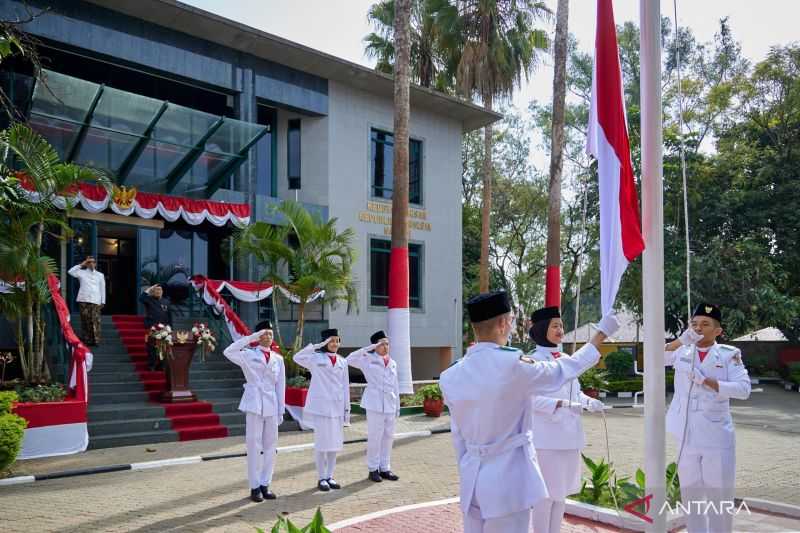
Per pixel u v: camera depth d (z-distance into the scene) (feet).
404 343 60.85
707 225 100.37
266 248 58.39
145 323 55.01
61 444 39.52
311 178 74.38
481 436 12.39
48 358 47.26
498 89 87.86
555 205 73.36
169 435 44.70
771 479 32.32
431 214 83.56
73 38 57.06
